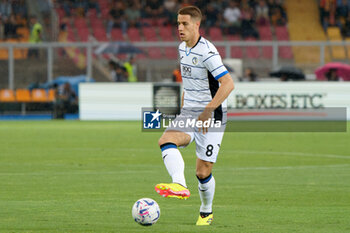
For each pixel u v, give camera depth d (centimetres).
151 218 2325
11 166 4459
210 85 2412
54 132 7475
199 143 2428
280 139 6700
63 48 10238
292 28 12938
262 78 9750
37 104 10244
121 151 5497
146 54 10388
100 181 3716
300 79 9550
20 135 7081
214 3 12838
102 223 2470
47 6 12662
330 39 12988
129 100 9281
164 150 2312
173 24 12612
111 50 9869
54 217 2597
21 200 3045
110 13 12519
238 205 2923
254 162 4712
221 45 9538
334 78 9469
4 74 10038
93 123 8900
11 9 12444
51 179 3803
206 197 2450
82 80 10181
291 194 3250
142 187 3484
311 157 5041
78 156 5109
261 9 12900
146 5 12850
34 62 10150
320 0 13188
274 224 2467
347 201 3039
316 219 2575
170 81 9869
